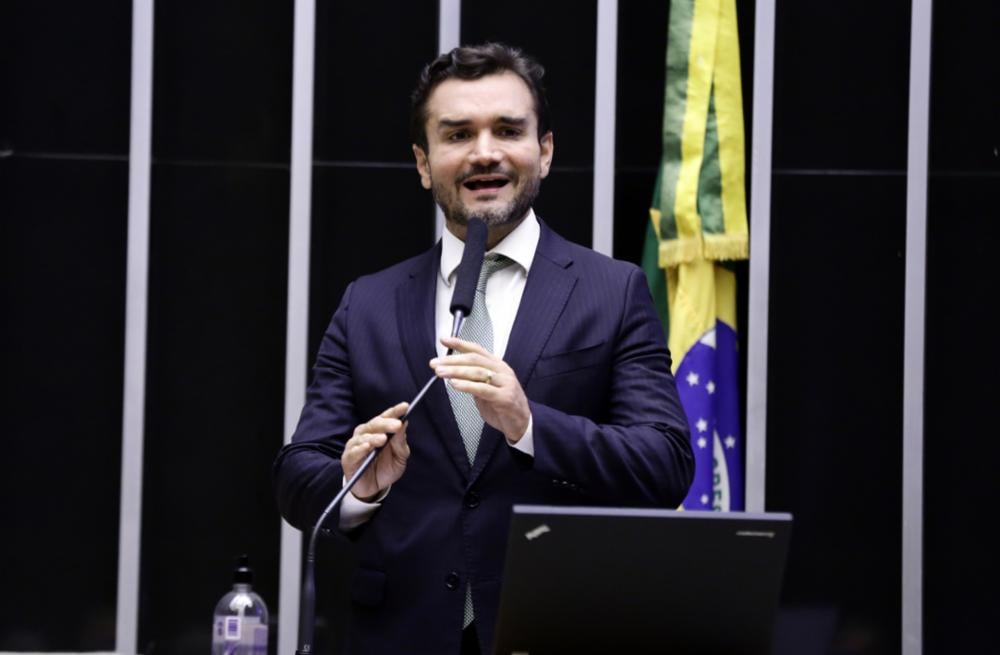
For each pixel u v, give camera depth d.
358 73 14.03
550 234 8.33
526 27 14.02
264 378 13.97
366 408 7.96
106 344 13.89
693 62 12.91
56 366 13.85
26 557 13.74
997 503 13.69
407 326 7.99
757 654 5.78
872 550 13.85
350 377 8.13
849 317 13.94
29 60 13.89
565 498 7.61
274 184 14.03
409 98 14.02
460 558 7.49
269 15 14.03
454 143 8.00
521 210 8.00
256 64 14.03
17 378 13.82
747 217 13.70
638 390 7.81
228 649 10.85
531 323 7.85
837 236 13.95
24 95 13.89
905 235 13.90
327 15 14.02
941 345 13.77
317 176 13.94
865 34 13.99
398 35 14.05
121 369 13.89
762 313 13.34
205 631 13.80
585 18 14.03
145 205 13.41
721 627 5.74
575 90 14.02
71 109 13.90
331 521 7.58
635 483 7.40
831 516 13.86
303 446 7.91
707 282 12.92
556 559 5.62
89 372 13.86
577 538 5.59
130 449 13.36
